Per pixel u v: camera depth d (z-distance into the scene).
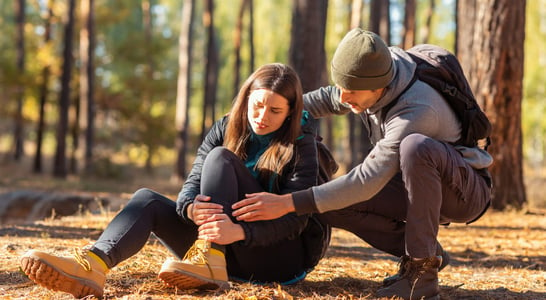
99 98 22.59
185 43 20.92
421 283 2.76
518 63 7.98
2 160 25.33
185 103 20.92
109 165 20.81
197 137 29.67
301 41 10.68
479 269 4.21
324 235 3.02
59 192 12.31
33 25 21.62
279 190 2.92
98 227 5.52
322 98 3.19
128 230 2.68
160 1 40.81
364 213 2.95
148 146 24.56
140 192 2.82
